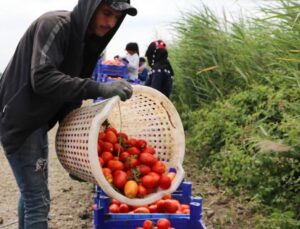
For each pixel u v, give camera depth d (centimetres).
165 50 800
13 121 292
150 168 307
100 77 1046
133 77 1109
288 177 480
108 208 363
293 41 621
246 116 639
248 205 514
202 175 652
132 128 357
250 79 737
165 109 326
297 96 545
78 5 293
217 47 851
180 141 324
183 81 930
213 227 477
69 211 529
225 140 650
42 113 295
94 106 300
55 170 714
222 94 801
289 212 423
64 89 272
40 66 271
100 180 273
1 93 307
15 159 303
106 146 315
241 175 541
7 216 512
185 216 340
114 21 303
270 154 476
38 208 307
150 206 369
